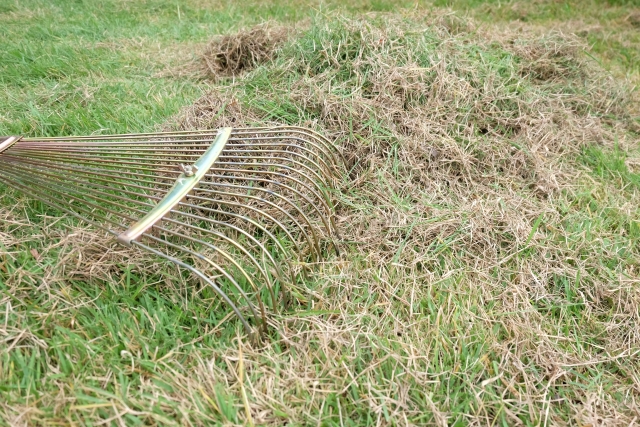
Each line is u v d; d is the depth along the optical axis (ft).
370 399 4.83
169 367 4.93
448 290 6.09
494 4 17.83
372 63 9.02
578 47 11.25
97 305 5.56
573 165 8.80
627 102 10.78
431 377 5.17
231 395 4.76
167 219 5.58
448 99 8.96
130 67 11.31
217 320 5.59
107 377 4.83
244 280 5.93
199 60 11.45
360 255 6.60
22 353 5.08
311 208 7.13
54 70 10.66
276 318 5.61
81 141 7.36
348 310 5.83
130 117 8.84
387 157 8.05
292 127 7.58
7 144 6.67
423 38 9.69
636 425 4.95
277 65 9.83
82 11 15.37
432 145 8.21
